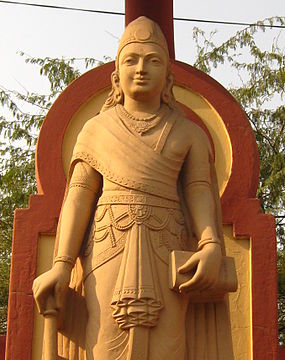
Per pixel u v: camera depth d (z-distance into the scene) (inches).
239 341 232.2
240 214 243.6
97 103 257.3
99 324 165.6
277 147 450.6
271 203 432.1
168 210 175.6
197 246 176.2
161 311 166.1
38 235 242.8
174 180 180.4
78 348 169.9
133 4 263.6
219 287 169.0
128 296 163.9
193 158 184.1
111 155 179.3
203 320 174.9
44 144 251.9
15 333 233.0
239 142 252.1
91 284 170.6
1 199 458.6
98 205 177.6
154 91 185.6
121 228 171.8
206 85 258.2
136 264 167.5
